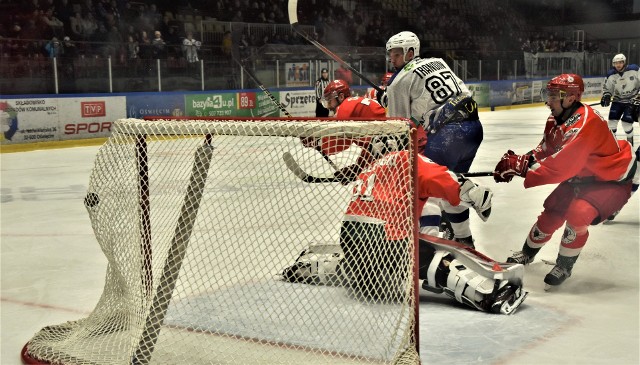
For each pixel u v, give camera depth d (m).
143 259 2.32
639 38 24.41
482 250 3.91
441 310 2.78
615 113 9.04
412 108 3.94
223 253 3.21
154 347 2.17
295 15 4.43
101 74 11.46
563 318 2.67
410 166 2.12
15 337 2.51
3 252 3.96
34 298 3.01
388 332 2.29
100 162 2.41
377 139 2.42
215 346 2.24
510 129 13.23
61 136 10.89
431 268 2.84
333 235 3.52
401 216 2.33
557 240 4.12
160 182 2.37
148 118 2.40
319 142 2.38
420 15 22.12
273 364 2.09
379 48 16.70
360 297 2.43
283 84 14.45
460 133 3.81
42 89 10.72
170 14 14.95
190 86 12.80
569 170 3.02
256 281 2.86
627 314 2.72
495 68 19.47
